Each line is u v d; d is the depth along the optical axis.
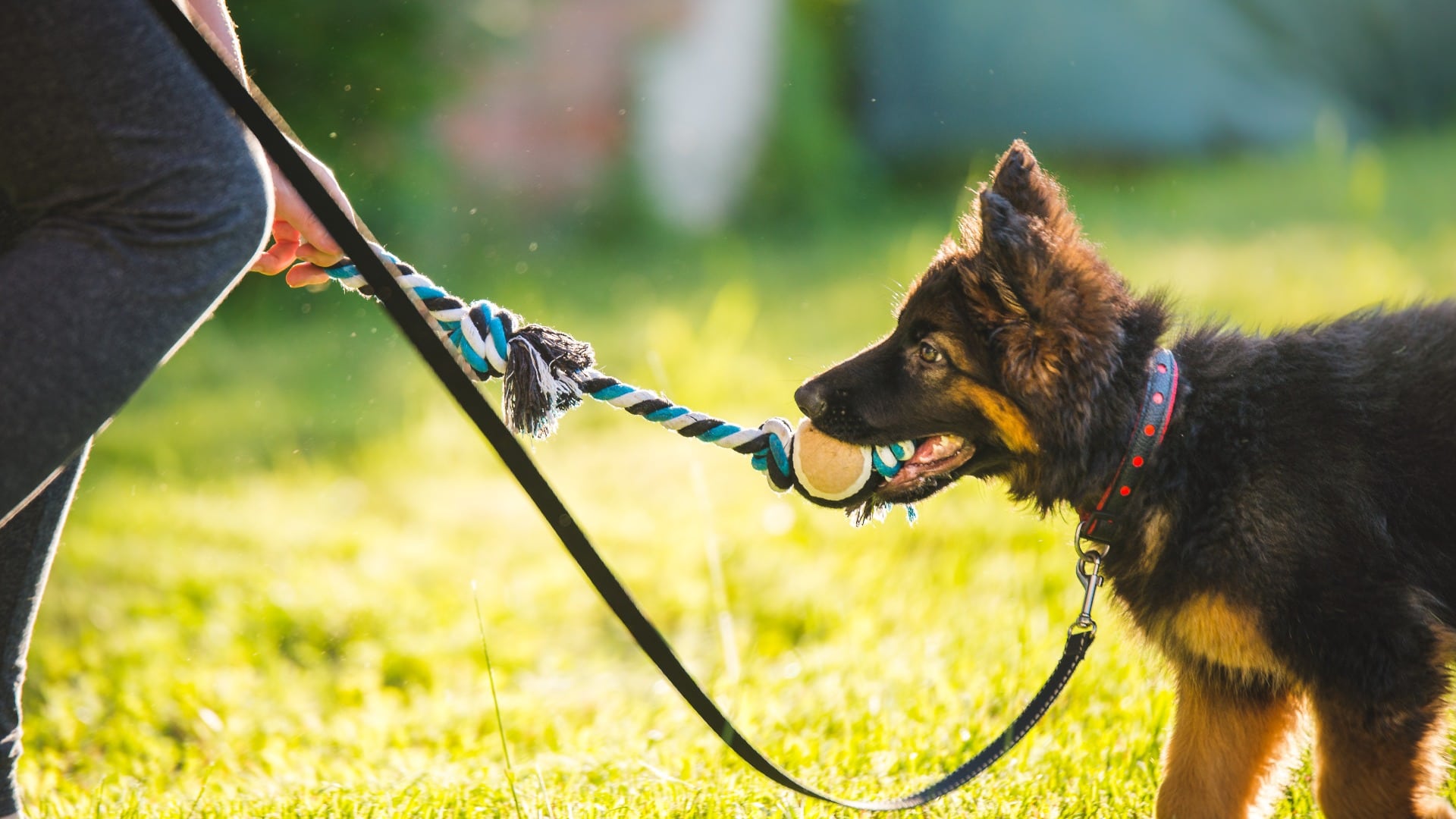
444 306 3.73
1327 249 15.94
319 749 5.52
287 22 16.61
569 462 11.37
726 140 24.30
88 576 8.32
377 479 11.30
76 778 5.30
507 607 7.85
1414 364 4.07
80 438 2.74
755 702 5.55
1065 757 4.59
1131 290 4.42
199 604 7.95
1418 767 3.77
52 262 2.70
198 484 11.20
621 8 22.47
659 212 22.95
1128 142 27.50
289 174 3.04
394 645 7.21
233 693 6.45
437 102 18.28
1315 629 3.82
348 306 17.64
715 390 12.27
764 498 9.64
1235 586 3.92
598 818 4.20
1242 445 3.97
